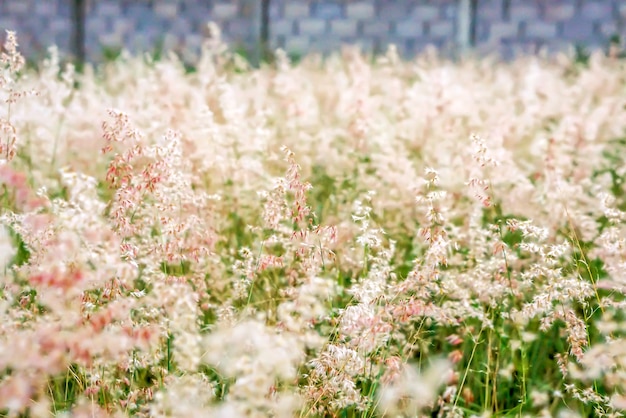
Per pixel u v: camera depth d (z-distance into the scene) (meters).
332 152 4.26
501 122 4.26
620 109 5.08
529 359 3.07
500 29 9.05
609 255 2.88
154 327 2.12
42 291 2.19
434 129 4.52
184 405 1.88
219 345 1.91
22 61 3.15
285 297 2.85
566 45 8.89
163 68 5.27
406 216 3.59
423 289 2.48
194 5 9.63
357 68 5.96
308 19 9.43
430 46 8.58
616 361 2.41
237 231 3.62
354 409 2.53
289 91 5.12
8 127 2.73
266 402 1.74
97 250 2.00
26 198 2.31
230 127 3.84
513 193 3.58
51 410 2.31
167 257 2.56
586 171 4.03
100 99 4.95
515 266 3.11
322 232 2.64
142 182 2.62
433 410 2.68
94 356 2.15
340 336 2.38
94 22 9.83
